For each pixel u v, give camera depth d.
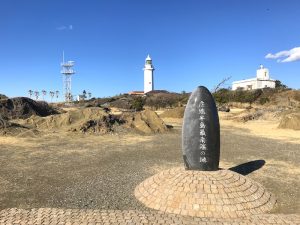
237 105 59.91
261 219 7.41
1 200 8.74
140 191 9.08
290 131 23.45
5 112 29.61
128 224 7.04
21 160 13.40
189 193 8.08
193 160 9.01
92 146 16.67
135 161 13.30
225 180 8.51
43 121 23.30
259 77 81.62
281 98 61.06
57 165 12.59
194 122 8.97
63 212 7.75
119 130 21.17
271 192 9.41
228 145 17.22
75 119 23.25
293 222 7.25
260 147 16.62
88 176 11.05
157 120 22.89
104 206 8.29
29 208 8.13
